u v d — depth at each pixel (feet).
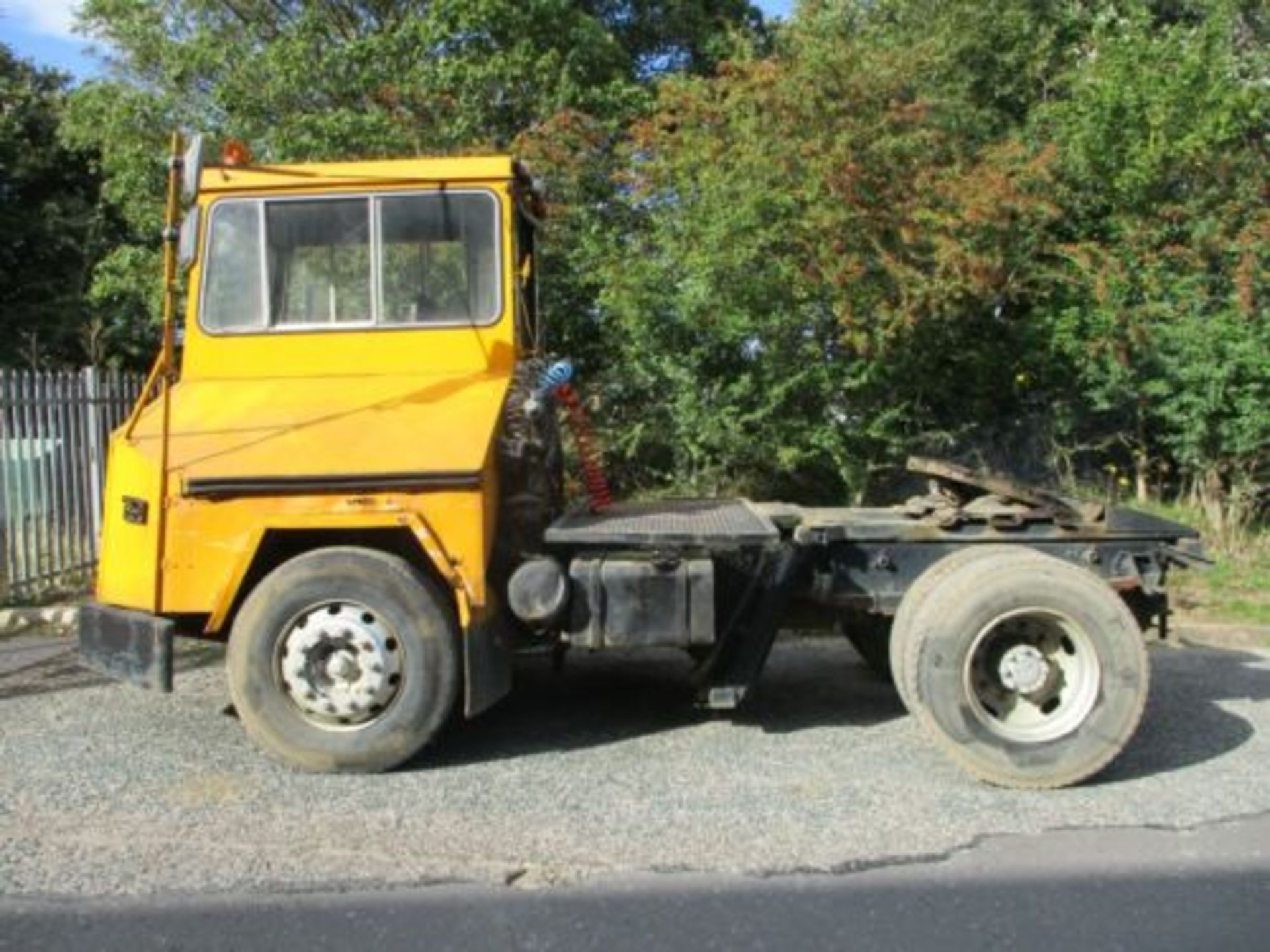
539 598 18.26
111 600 18.70
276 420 18.60
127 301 58.23
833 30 39.75
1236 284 35.40
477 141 41.42
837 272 31.22
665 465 35.45
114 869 14.20
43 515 32.27
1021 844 15.07
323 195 20.04
